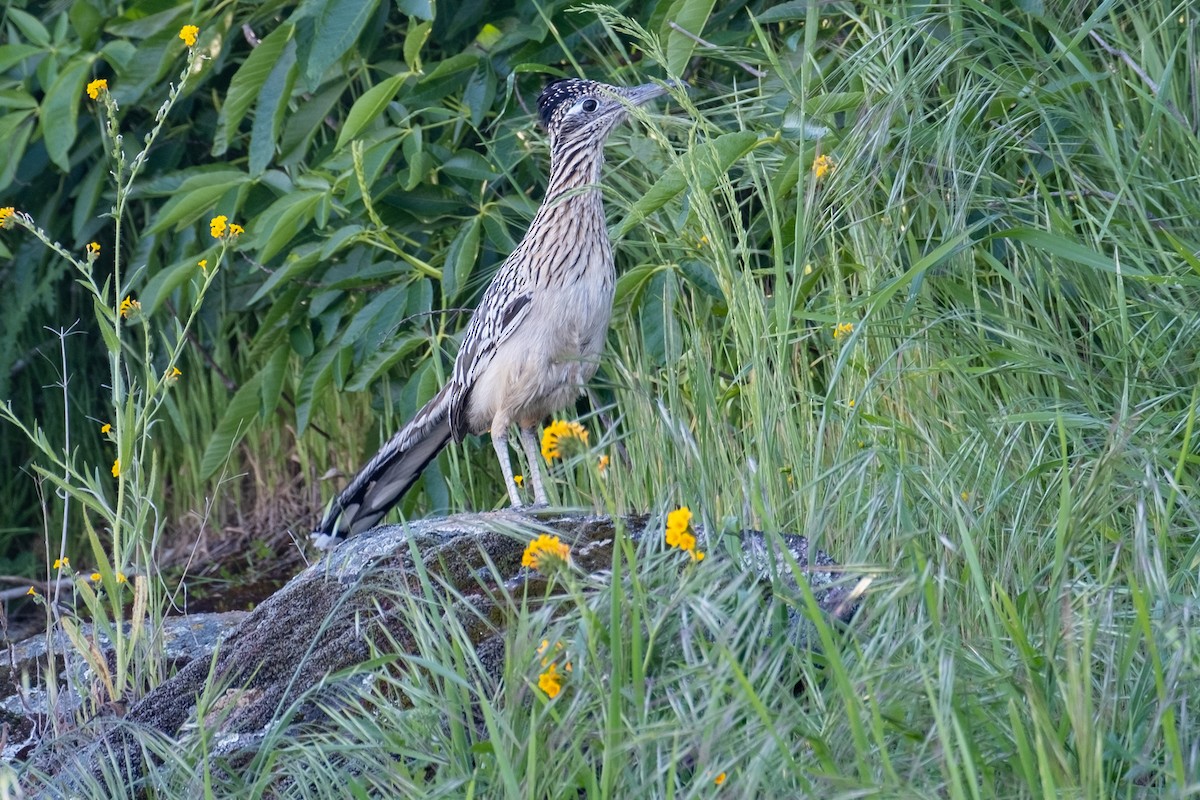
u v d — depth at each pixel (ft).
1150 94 28.78
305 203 33.88
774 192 28.45
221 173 35.53
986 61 30.30
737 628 18.97
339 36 32.04
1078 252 24.23
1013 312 28.66
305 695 20.06
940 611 18.84
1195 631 17.49
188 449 43.91
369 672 21.91
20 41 43.01
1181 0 30.14
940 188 28.71
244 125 43.24
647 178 34.65
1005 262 29.84
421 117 37.47
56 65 39.01
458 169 34.86
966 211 28.68
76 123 38.45
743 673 16.62
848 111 29.76
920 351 27.84
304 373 36.83
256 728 21.68
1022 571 21.44
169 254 42.06
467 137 39.09
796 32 32.94
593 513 25.35
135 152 41.86
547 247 29.71
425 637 20.31
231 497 44.60
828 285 30.99
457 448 35.27
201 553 43.57
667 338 30.27
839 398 28.63
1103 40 29.58
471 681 20.80
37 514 46.83
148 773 21.04
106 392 46.91
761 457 24.21
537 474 31.53
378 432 39.81
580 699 17.35
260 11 37.45
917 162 29.30
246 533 43.96
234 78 34.32
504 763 16.22
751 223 31.32
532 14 34.30
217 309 43.91
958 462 24.41
